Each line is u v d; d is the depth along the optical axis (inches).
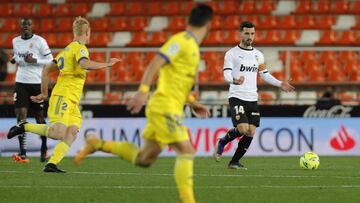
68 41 2273.6
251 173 1085.1
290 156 1603.1
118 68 1953.7
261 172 1104.8
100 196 792.3
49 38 2285.9
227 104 1614.2
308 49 1668.3
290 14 2277.3
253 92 1181.7
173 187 876.0
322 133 1625.2
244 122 1165.7
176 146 660.1
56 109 1027.3
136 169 1164.5
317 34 2197.3
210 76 1942.7
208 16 672.4
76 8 2383.1
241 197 792.3
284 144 1619.1
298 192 839.7
